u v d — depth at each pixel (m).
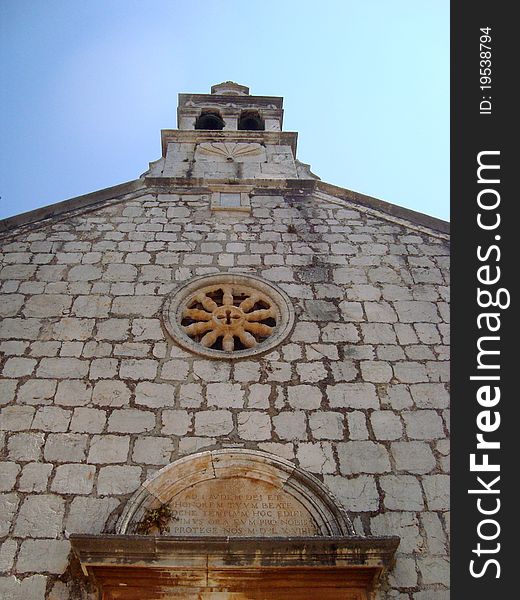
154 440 7.05
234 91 15.02
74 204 10.36
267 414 7.40
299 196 11.02
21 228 9.88
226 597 5.84
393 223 10.49
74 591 5.88
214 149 12.46
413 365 8.09
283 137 12.88
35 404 7.34
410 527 6.50
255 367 7.90
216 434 7.16
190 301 8.91
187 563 5.84
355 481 6.85
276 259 9.62
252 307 9.09
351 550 5.95
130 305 8.67
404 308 8.90
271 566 5.87
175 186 11.02
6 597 5.81
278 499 6.68
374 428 7.35
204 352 8.01
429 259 9.81
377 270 9.54
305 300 8.93
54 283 8.95
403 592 6.03
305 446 7.12
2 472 6.68
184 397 7.50
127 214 10.34
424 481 6.88
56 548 6.15
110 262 9.36
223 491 6.72
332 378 7.86
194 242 9.82
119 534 5.98
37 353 7.94
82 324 8.34
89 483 6.64
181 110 13.83
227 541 5.90
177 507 6.57
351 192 11.09
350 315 8.73
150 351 8.02
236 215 10.46
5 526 6.28
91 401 7.40
